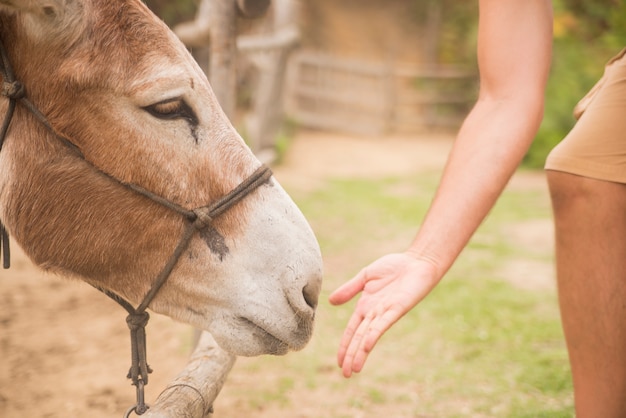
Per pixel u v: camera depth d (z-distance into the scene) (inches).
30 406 133.3
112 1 72.2
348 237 261.1
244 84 496.4
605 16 490.3
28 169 72.9
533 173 421.1
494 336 169.5
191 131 73.2
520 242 262.4
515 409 132.2
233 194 73.7
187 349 161.0
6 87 70.4
